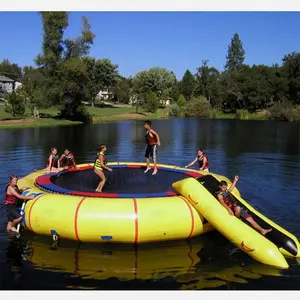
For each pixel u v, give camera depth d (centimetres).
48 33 4234
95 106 6919
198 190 684
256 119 5450
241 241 614
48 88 4206
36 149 1892
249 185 1105
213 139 2456
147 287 515
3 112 4378
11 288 507
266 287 516
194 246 660
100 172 811
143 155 1705
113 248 646
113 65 7694
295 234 707
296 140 2431
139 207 655
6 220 775
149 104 5612
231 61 9500
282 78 6431
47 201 691
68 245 656
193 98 6256
